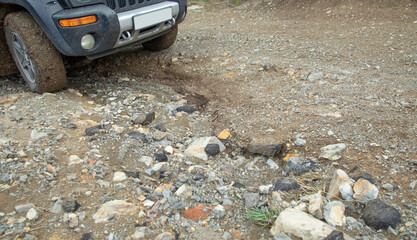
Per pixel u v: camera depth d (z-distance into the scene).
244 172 2.82
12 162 2.63
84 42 3.72
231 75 4.65
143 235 2.05
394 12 6.61
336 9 7.21
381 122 3.20
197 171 2.72
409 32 5.75
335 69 4.56
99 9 3.66
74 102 3.82
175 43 6.05
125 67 5.13
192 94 4.29
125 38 4.04
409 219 2.16
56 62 3.86
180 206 2.31
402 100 3.62
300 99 3.83
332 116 3.37
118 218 2.19
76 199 2.34
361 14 6.80
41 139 2.97
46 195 2.36
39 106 3.62
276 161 2.99
